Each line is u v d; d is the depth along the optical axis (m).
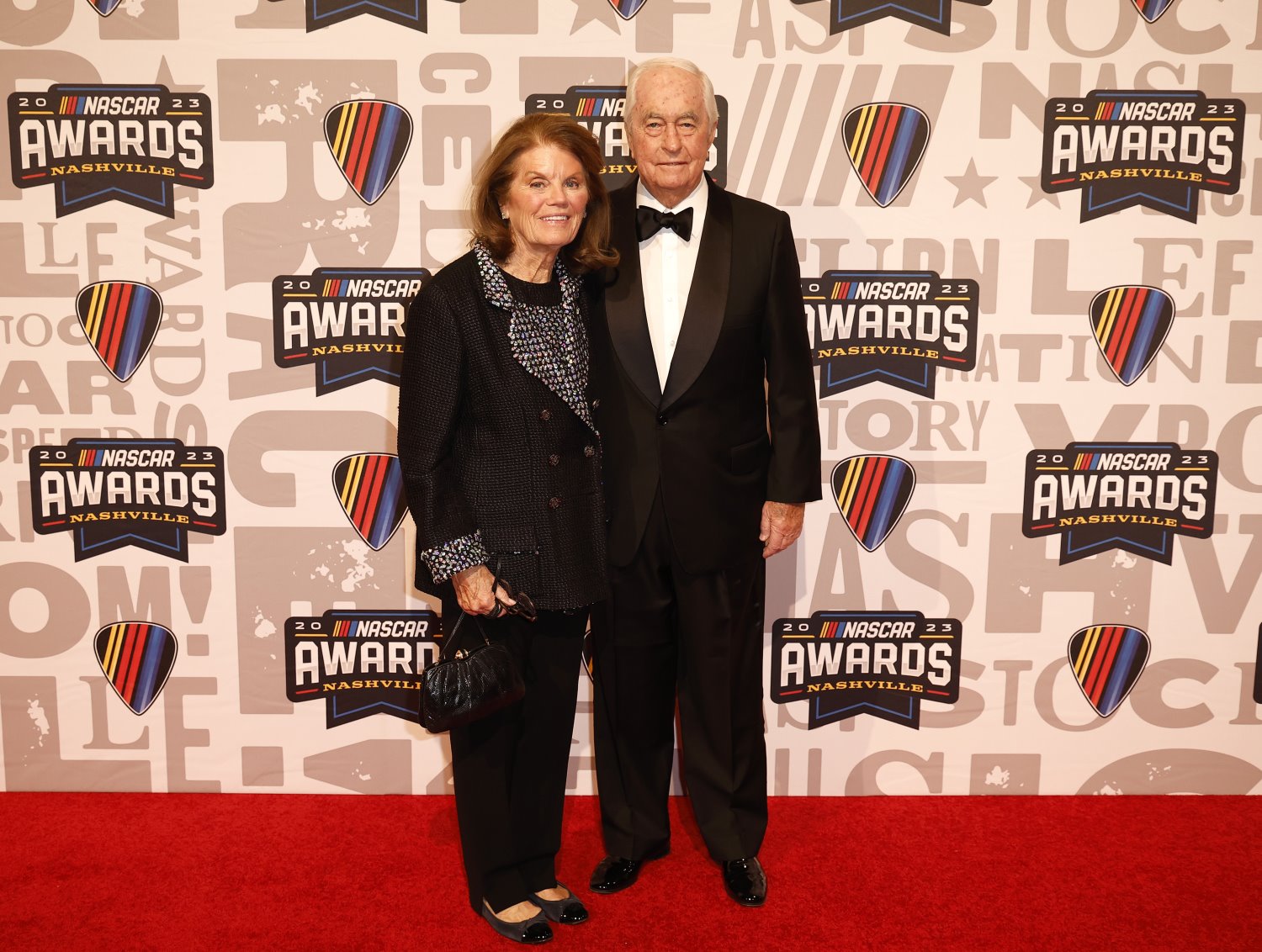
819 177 2.56
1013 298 2.60
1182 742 2.74
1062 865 2.40
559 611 2.07
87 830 2.54
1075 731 2.73
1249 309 2.60
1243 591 2.70
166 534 2.69
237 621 2.71
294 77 2.53
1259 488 2.66
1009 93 2.53
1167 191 2.56
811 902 2.25
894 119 2.54
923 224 2.58
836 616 2.72
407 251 2.59
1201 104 2.53
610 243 2.17
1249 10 2.50
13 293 2.60
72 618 2.71
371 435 2.65
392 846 2.48
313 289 2.60
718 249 2.17
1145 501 2.67
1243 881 2.33
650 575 2.21
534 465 1.99
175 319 2.61
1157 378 2.63
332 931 2.14
